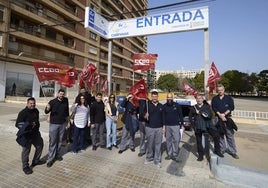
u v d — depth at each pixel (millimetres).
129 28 8508
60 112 5363
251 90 81188
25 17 26109
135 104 6086
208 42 7242
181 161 5617
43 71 7891
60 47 31281
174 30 7637
